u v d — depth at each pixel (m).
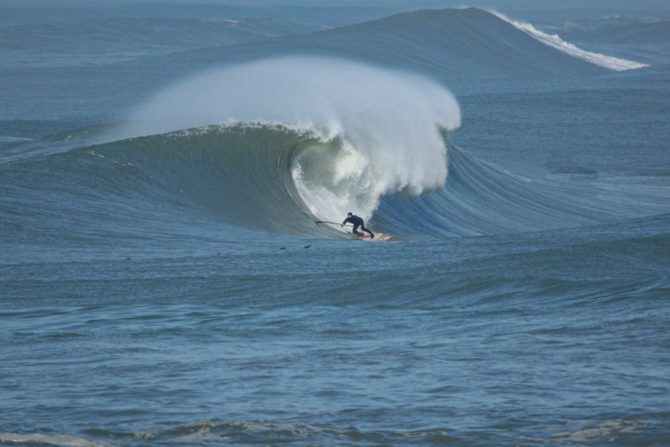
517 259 57.34
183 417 25.86
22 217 79.12
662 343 33.78
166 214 88.50
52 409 26.91
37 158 95.62
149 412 26.42
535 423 24.64
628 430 23.78
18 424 25.23
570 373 29.84
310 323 43.03
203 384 29.98
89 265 62.44
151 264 62.69
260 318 45.00
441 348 34.84
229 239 79.00
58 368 33.22
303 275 56.22
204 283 55.12
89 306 49.22
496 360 32.19
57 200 85.88
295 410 26.50
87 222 80.69
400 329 40.44
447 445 23.34
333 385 29.45
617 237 64.88
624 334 35.66
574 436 23.58
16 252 68.38
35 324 44.19
